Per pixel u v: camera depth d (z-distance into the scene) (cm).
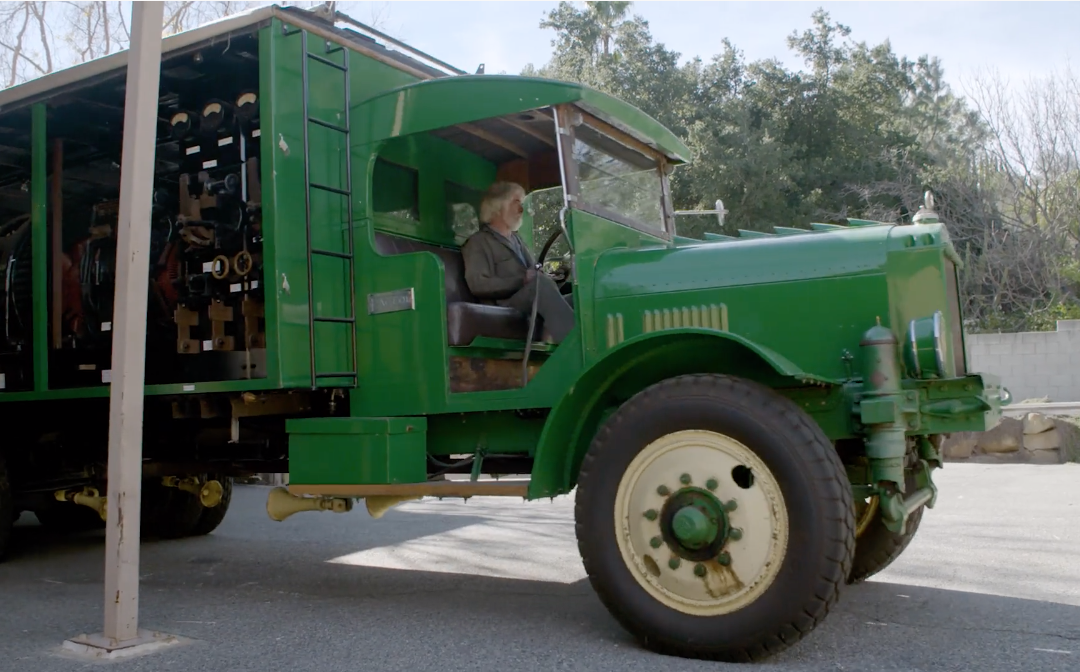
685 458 331
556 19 2866
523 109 424
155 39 369
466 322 433
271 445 522
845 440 391
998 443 1013
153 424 547
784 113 2545
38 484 575
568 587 467
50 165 550
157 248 491
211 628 388
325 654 342
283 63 432
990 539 564
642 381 377
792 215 2269
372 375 443
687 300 396
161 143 506
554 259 528
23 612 433
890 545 425
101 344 525
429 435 452
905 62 2872
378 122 454
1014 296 2094
